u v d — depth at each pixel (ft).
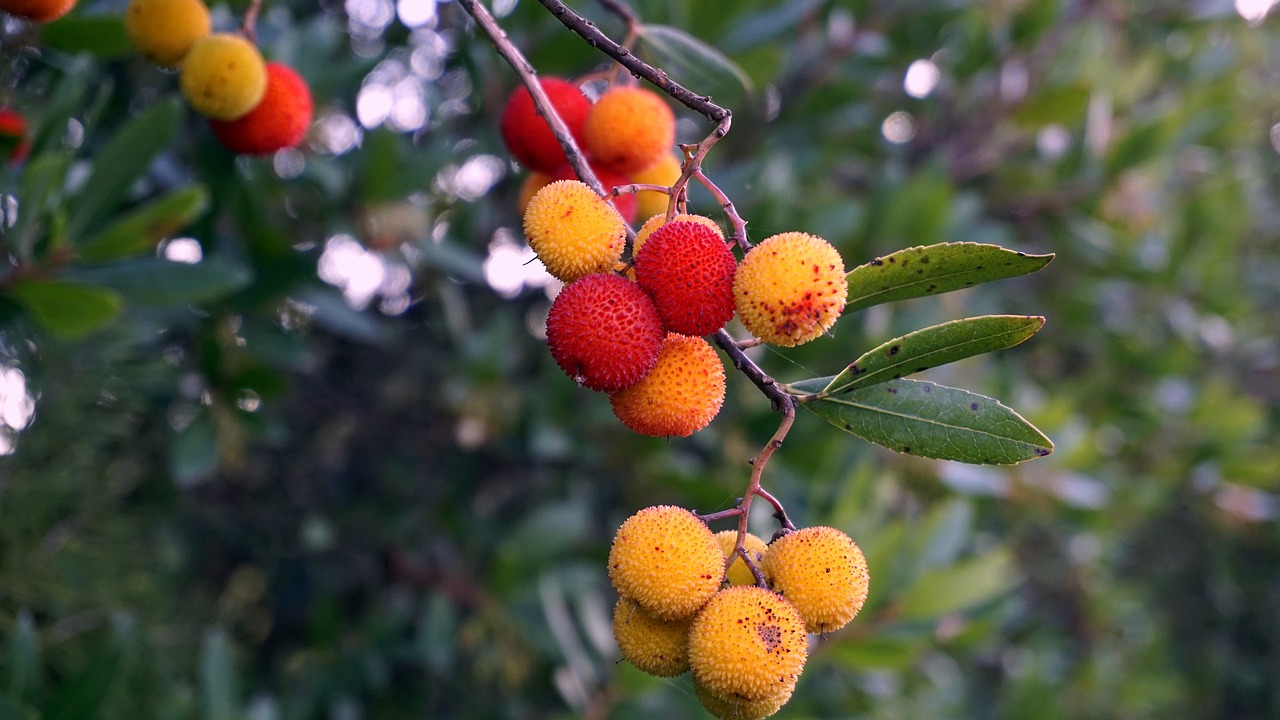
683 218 0.91
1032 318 0.86
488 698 2.31
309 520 2.14
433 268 2.16
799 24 2.04
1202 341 2.86
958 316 2.11
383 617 2.17
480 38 1.59
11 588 1.35
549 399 2.01
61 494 1.39
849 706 1.84
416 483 2.46
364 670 2.12
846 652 1.44
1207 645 3.75
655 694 1.48
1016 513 2.40
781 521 0.91
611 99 1.05
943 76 2.37
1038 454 0.86
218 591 2.35
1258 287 3.39
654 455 1.98
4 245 1.20
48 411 1.38
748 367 0.90
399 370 2.50
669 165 1.09
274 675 2.36
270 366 2.05
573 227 0.89
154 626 1.55
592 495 2.38
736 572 0.92
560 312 0.88
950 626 1.75
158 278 1.28
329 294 1.83
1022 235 2.55
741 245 0.90
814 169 2.23
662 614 0.88
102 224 1.30
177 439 1.68
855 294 0.92
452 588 2.21
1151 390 2.76
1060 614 2.97
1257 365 3.37
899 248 2.02
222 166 1.51
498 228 2.23
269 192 1.74
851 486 1.52
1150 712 2.86
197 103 1.17
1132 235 2.50
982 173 2.47
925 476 2.03
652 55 1.15
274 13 1.64
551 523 1.94
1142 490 2.63
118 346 1.42
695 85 1.16
